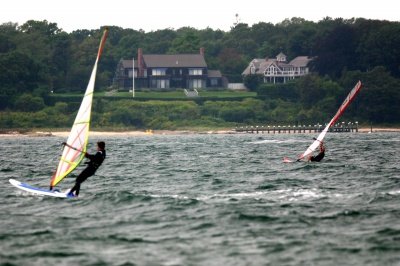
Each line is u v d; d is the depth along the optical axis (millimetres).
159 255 89000
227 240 96562
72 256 88750
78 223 108125
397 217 110812
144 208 120625
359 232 100375
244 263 85375
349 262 85562
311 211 116750
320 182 159750
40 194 135250
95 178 175000
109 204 124500
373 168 196750
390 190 144125
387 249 90750
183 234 100375
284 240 96125
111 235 99750
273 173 183875
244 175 179500
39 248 92625
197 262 85812
